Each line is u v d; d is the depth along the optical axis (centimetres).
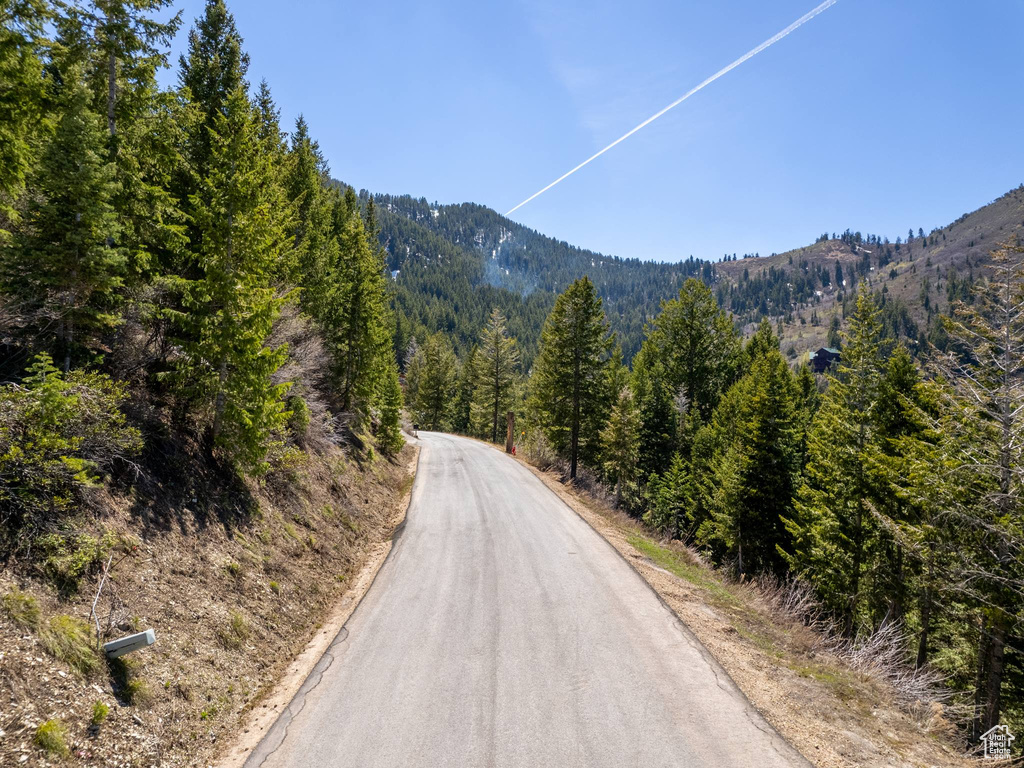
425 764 570
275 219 1561
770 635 963
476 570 1234
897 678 844
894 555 1650
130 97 1012
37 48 848
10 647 473
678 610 1020
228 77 1617
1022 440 1074
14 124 786
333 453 1809
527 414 5284
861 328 1870
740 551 2372
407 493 2150
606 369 3775
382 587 1126
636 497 3675
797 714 682
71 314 798
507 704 687
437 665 790
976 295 1162
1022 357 1087
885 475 1509
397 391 3017
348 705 682
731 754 591
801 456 2522
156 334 1068
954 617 1357
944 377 1246
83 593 594
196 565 801
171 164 1197
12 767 402
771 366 3222
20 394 623
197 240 1266
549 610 1003
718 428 3400
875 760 596
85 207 777
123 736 502
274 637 832
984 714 1110
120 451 768
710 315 4259
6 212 785
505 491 2198
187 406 1070
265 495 1172
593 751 594
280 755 581
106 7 917
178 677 616
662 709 680
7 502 584
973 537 1125
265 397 1093
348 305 2630
